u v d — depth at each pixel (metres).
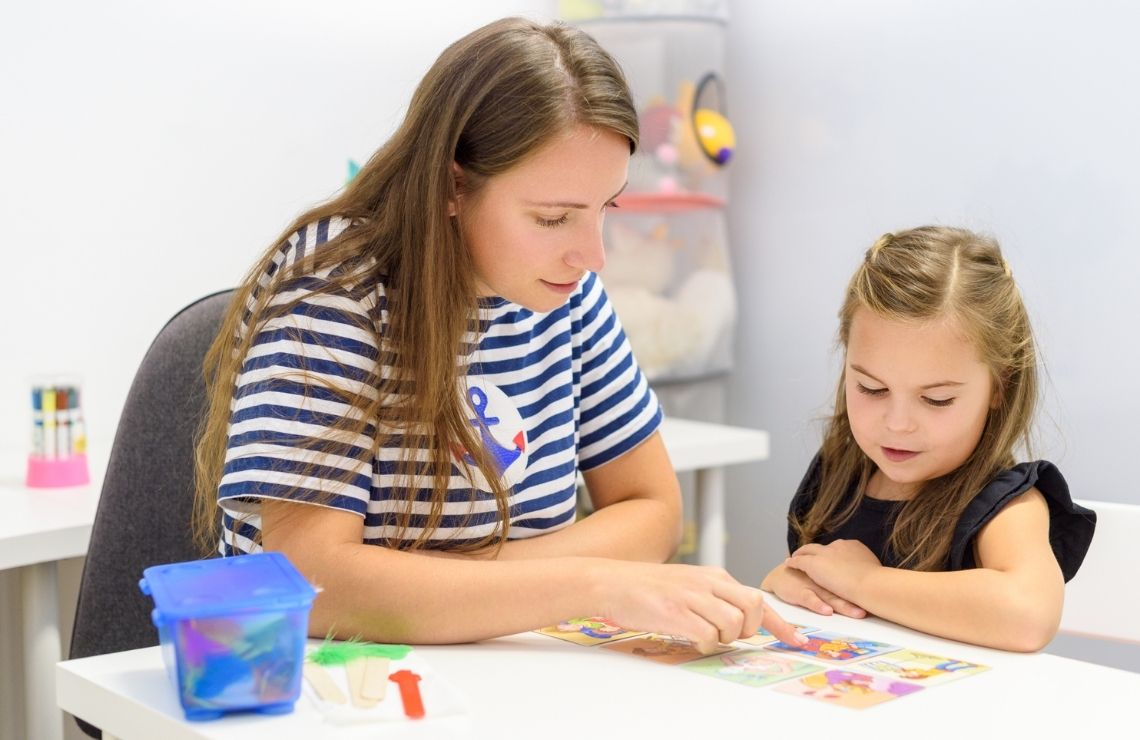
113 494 1.35
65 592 1.89
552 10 2.43
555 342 1.17
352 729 0.74
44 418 1.63
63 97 1.87
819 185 2.37
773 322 2.47
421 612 0.93
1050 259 2.02
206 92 2.00
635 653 0.90
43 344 1.88
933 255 1.14
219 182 2.03
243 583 0.79
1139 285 1.90
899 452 1.14
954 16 2.13
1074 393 2.00
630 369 1.27
